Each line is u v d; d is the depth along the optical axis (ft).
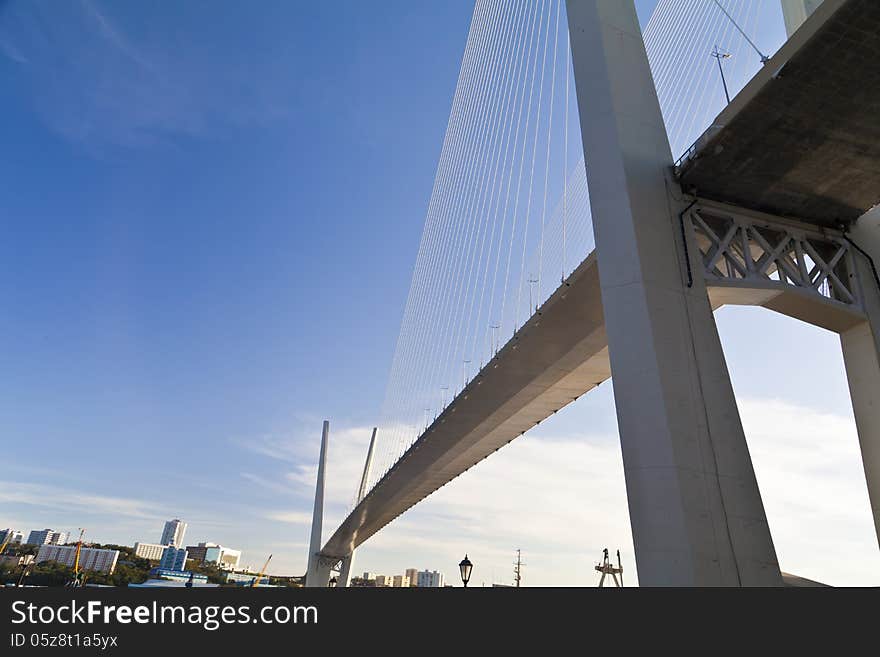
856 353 52.29
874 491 48.26
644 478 36.55
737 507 36.06
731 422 38.81
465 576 49.73
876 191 50.57
